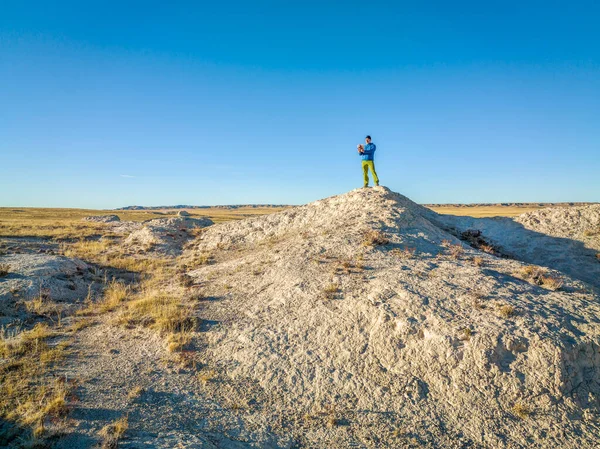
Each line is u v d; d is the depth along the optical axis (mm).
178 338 10398
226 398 8180
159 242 23641
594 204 20656
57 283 14945
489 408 7523
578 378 7887
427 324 9242
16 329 11102
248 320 11141
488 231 20578
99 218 42625
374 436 7191
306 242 16250
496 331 8586
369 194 20719
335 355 9258
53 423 6652
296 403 8086
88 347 10211
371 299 10555
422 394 8016
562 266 16609
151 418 7199
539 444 6891
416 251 14375
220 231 23859
